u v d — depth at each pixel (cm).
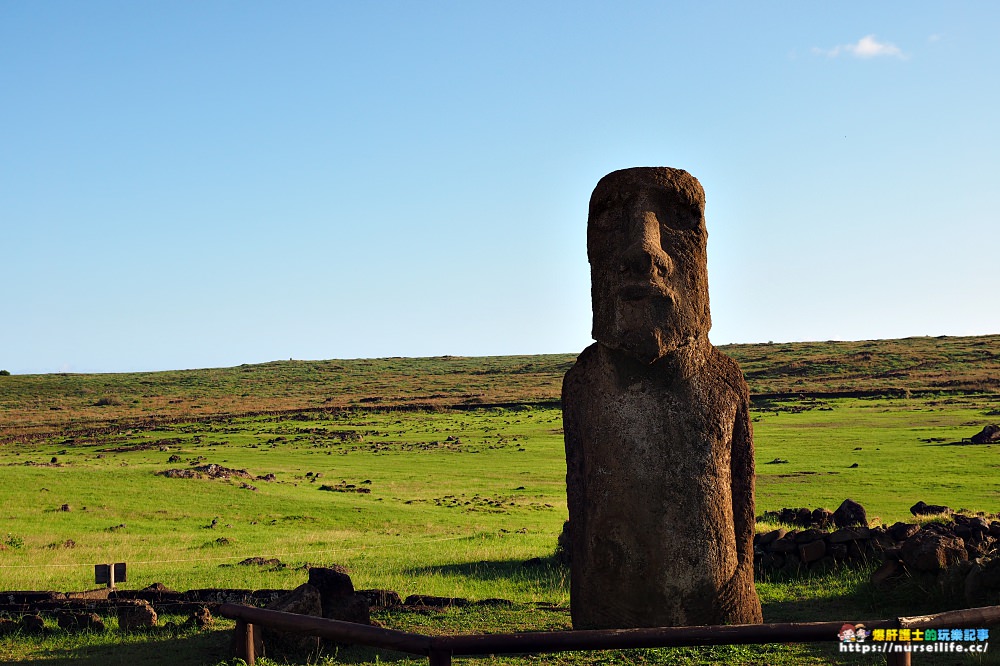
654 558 937
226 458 5856
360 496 3931
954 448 4594
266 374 15312
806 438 5428
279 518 3222
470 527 3041
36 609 1241
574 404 1022
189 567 2077
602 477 965
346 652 999
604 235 1005
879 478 3650
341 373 15288
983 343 12081
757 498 3272
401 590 1522
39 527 2880
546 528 3022
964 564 1130
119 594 1342
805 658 896
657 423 961
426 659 964
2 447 7025
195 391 13450
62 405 11638
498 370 14850
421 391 12144
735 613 947
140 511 3253
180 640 1062
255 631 915
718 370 998
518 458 5581
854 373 10269
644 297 961
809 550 1458
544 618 1147
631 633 685
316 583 1052
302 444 6694
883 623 691
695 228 1005
